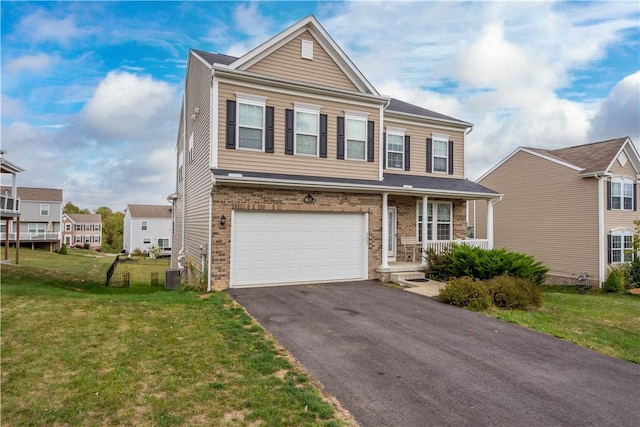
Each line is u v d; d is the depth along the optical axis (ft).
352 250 39.47
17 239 65.57
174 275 44.06
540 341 21.56
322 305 28.09
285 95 38.11
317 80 39.99
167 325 21.90
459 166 53.52
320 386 14.64
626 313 30.73
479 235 77.66
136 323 22.20
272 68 37.76
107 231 233.14
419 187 42.47
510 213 71.87
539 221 66.85
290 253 36.32
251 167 36.19
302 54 39.27
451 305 29.50
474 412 13.08
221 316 24.12
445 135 52.49
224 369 15.74
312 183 35.60
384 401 13.60
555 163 64.44
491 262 36.01
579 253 60.75
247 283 34.47
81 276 60.29
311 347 19.01
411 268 41.16
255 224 34.91
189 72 51.62
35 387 13.78
